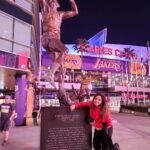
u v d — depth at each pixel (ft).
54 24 32.86
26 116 58.23
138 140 39.73
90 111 20.21
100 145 20.10
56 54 33.58
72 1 33.60
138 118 100.68
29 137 38.93
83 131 20.38
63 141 19.88
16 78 59.67
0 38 52.70
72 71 297.53
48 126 19.62
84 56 319.27
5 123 33.32
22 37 58.54
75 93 40.34
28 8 61.00
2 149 29.89
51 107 19.81
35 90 80.84
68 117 20.11
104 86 309.22
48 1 33.12
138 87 313.12
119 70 333.62
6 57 53.26
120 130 52.60
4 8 53.72
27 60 58.44
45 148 19.43
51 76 33.63
